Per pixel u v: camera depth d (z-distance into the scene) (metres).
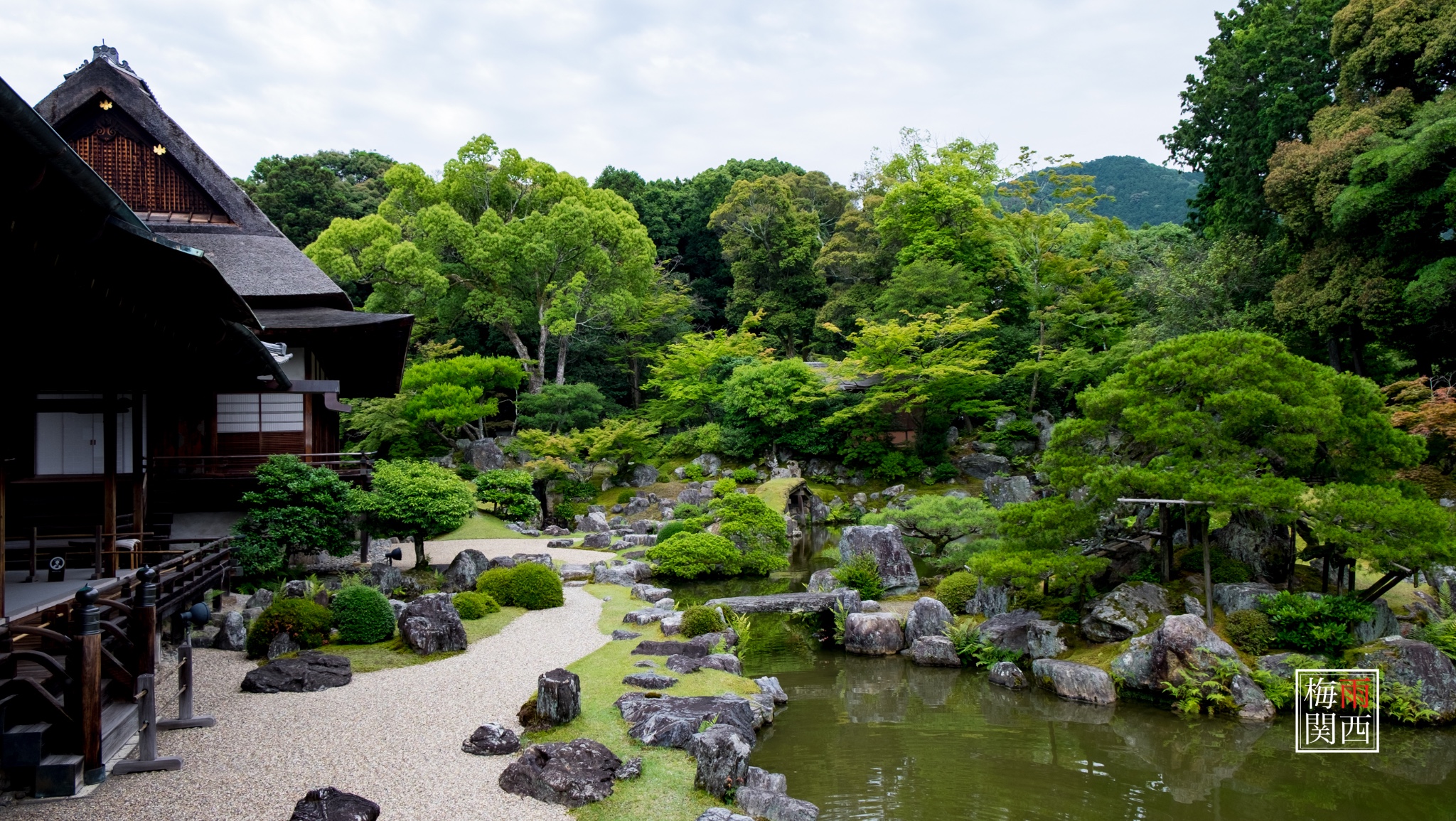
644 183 63.00
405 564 22.33
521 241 41.12
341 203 50.91
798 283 49.78
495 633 15.41
